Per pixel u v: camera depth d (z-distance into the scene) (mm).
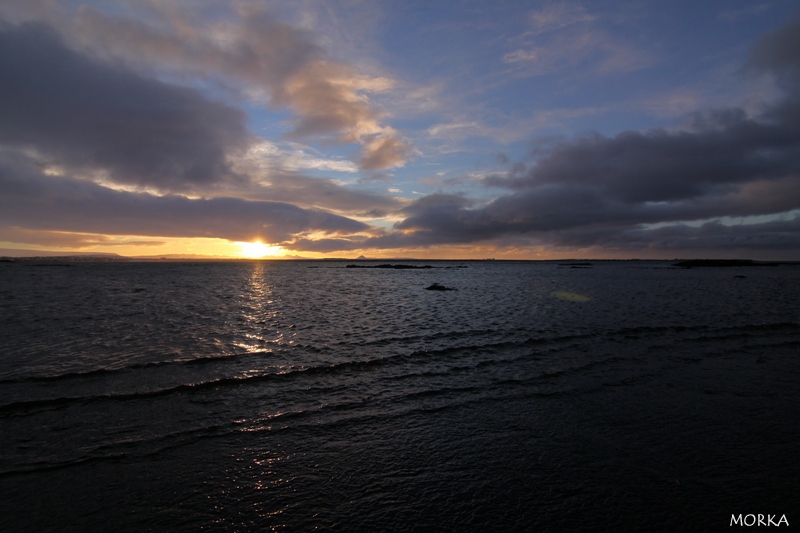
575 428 8625
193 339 17375
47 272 88312
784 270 126062
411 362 13688
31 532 5234
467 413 9375
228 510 5781
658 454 7551
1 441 7617
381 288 51375
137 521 5512
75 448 7418
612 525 5578
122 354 14469
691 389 11023
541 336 18016
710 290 45531
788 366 13305
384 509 5867
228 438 7953
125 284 53375
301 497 6125
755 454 7566
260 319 23609
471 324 21625
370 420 8930
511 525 5547
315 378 11883
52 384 11000
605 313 25984
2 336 17438
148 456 7199
